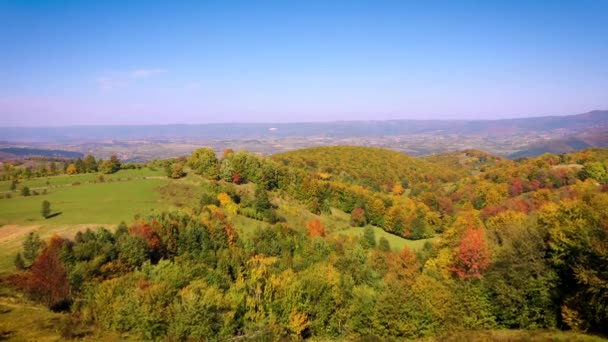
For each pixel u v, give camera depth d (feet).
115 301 140.56
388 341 135.03
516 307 136.98
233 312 140.46
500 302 139.33
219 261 200.64
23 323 130.11
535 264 141.59
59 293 148.56
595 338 112.68
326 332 152.87
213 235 236.22
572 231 132.26
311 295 154.81
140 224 217.56
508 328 138.41
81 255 176.76
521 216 260.42
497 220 271.90
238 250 224.74
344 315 152.25
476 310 141.08
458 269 182.29
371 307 148.87
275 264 210.79
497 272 150.92
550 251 145.89
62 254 172.45
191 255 216.13
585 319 118.93
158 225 221.87
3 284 158.81
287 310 149.89
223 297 150.82
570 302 123.85
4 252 198.18
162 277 163.43
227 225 258.98
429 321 139.33
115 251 186.80
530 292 135.64
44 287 147.74
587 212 156.66
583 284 123.65
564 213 168.35
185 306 136.98
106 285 149.89
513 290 137.59
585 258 122.72
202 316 134.21
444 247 240.53
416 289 149.48
